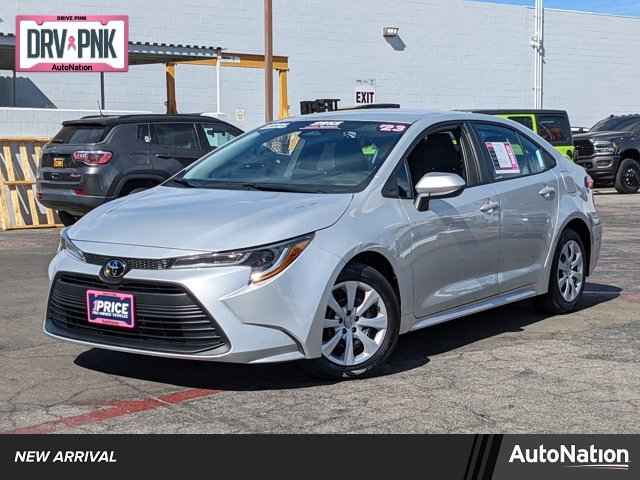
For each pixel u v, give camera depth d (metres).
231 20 26.70
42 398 5.41
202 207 5.68
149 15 25.19
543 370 5.92
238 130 14.24
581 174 8.01
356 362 5.66
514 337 6.88
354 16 29.14
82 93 24.30
